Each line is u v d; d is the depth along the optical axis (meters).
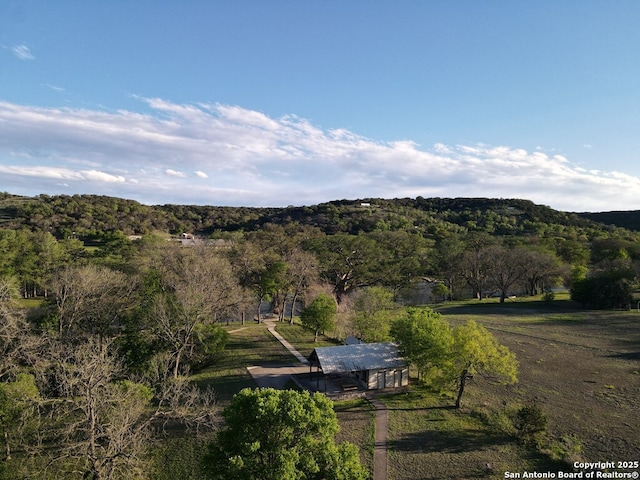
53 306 50.41
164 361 43.81
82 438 29.66
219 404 39.66
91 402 23.95
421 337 40.69
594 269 98.44
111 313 52.31
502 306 90.56
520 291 119.06
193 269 55.00
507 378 45.72
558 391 41.88
